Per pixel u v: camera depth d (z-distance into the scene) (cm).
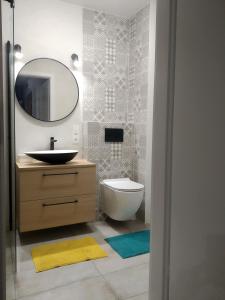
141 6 274
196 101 68
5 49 172
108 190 262
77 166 240
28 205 220
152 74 265
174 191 80
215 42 61
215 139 62
